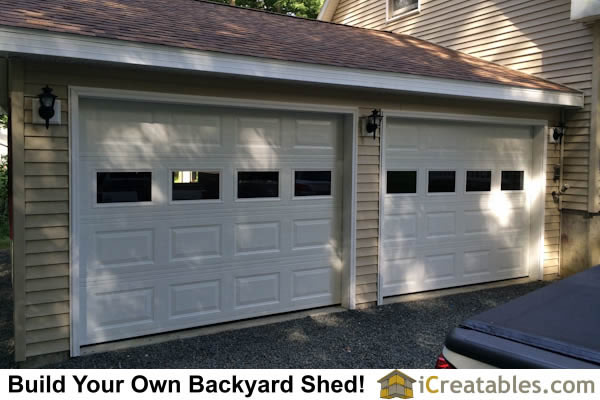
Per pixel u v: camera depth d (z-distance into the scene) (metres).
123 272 4.69
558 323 2.28
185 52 4.33
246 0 18.58
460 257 6.84
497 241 7.17
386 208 6.16
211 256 5.12
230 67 4.56
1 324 5.26
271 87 5.18
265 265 5.43
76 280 4.32
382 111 5.85
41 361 4.23
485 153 6.96
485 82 6.12
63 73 4.20
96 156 4.52
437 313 5.72
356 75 5.26
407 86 5.60
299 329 5.13
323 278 5.82
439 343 4.80
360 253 5.83
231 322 5.28
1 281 6.97
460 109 6.45
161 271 4.88
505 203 7.21
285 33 6.37
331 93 5.53
